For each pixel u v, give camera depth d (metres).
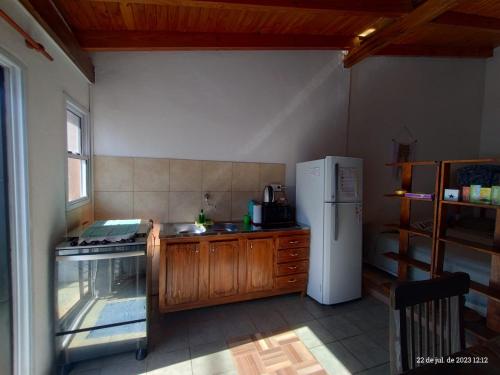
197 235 2.48
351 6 2.27
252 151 3.29
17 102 1.44
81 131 2.56
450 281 1.23
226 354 2.05
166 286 2.41
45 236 1.71
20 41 1.42
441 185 2.44
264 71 3.31
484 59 4.95
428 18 2.51
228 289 2.62
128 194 2.81
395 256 3.02
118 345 1.93
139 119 2.82
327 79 3.66
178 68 2.94
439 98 4.61
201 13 2.29
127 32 2.46
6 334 1.47
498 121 4.86
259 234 2.72
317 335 2.30
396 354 1.08
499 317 2.09
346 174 2.79
